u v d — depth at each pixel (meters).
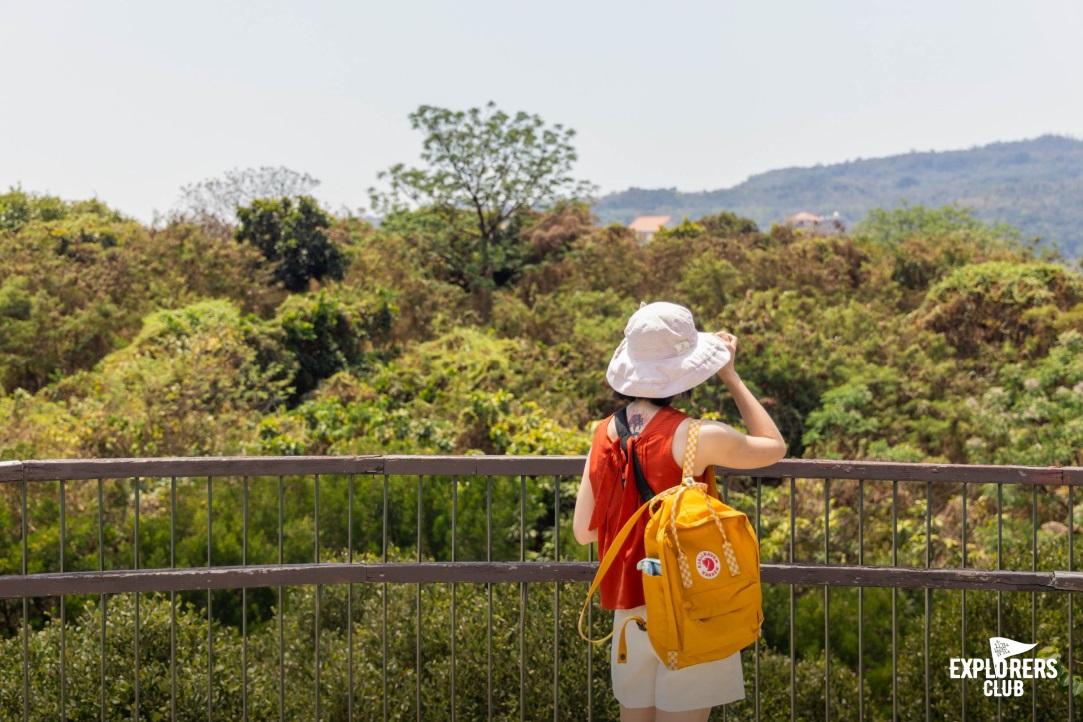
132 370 17.09
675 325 2.78
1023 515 12.67
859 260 32.12
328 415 15.04
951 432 17.83
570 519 11.03
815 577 3.30
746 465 2.73
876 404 18.98
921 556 11.23
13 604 7.72
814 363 20.12
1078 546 6.30
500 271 39.66
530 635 4.81
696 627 2.56
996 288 24.11
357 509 10.00
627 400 2.92
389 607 5.52
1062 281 24.69
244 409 17.08
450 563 3.33
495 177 38.84
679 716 2.71
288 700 4.98
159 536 9.45
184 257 28.39
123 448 13.66
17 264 25.34
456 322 29.14
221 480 10.18
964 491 3.42
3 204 38.81
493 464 3.35
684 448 2.70
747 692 5.17
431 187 38.78
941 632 5.61
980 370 22.28
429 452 14.41
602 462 2.82
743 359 20.19
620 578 2.75
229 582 3.24
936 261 31.80
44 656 4.73
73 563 9.12
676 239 35.00
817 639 8.04
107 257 27.77
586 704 4.64
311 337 22.64
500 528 10.29
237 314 23.59
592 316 27.97
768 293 23.47
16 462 3.14
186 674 4.77
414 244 38.41
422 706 4.76
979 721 5.18
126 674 4.65
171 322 21.25
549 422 15.41
